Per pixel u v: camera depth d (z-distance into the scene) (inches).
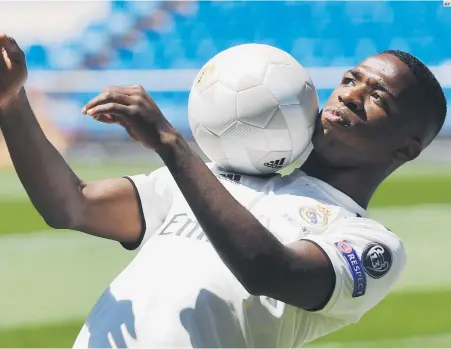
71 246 424.2
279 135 170.2
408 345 339.0
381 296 168.1
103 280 386.6
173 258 163.8
